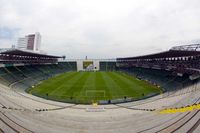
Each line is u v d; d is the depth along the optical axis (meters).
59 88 53.38
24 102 35.50
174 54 56.25
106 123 24.98
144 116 27.36
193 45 45.56
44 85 57.75
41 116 27.20
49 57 98.38
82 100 41.44
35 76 69.06
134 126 23.02
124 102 40.50
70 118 27.52
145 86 56.91
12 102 33.09
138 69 92.75
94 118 27.94
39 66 90.19
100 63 121.12
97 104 38.81
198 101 30.05
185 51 47.31
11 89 45.22
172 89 49.09
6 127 21.14
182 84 49.66
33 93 46.91
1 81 50.19
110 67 116.50
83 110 33.97
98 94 46.66
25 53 64.94
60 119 26.56
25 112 28.12
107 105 38.19
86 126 23.70
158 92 48.66
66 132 21.39
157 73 72.19
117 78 74.50
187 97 35.25
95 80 68.75
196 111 25.45
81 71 107.75
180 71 58.78
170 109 29.50
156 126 22.22
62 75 84.62
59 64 115.56
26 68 75.50
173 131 20.12
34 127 22.17
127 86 56.78
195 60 57.34
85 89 52.22
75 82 63.88
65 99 42.00
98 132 21.50
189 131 19.50
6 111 26.61
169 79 59.50
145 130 21.34
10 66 67.62
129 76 81.44
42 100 40.53
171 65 67.25
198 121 21.72
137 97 43.78
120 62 116.44
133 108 35.06
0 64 62.34
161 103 36.03
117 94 46.66
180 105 30.75
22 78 60.41
